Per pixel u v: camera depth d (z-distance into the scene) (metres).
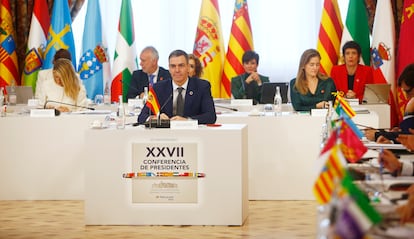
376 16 10.33
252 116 7.41
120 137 6.04
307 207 7.01
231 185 6.02
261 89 8.99
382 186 3.86
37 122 7.43
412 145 5.18
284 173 7.38
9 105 8.90
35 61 10.73
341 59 10.28
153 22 11.23
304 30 11.09
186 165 6.02
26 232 5.98
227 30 11.27
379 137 5.80
